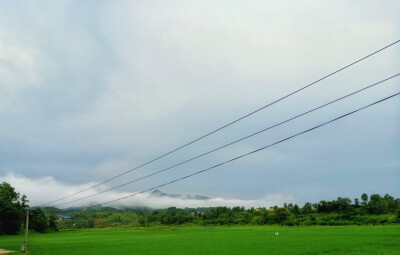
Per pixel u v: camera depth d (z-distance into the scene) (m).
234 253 46.06
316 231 99.38
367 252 40.72
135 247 62.03
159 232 138.38
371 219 157.12
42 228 160.75
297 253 43.34
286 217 194.12
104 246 66.75
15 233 143.38
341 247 48.12
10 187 153.88
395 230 89.44
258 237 79.69
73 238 104.75
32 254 53.75
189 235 101.06
